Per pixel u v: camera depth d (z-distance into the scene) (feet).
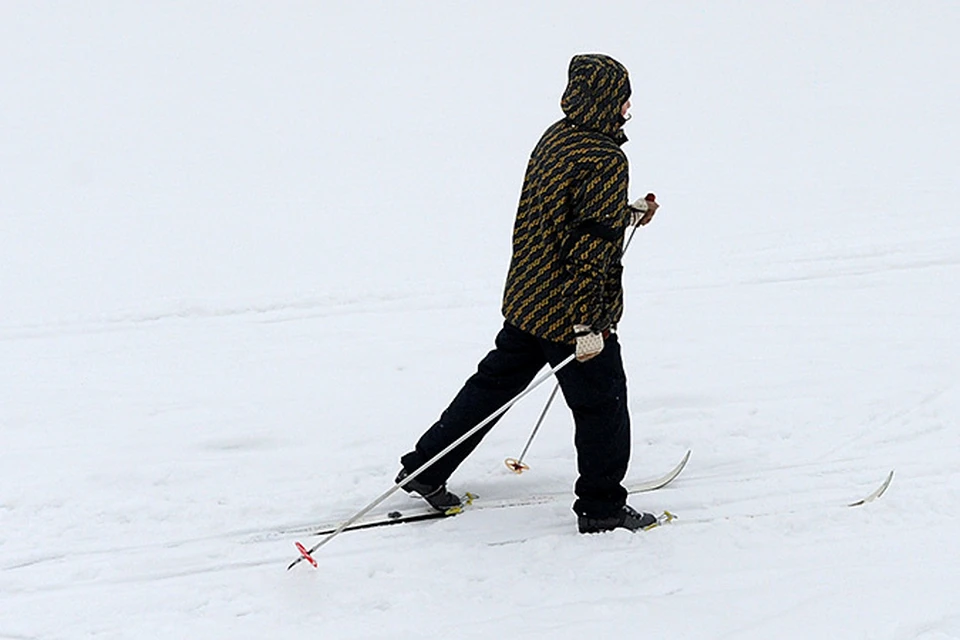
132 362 65.41
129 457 51.98
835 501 47.42
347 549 43.78
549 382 60.59
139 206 111.55
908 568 41.73
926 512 45.91
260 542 44.52
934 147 134.00
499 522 46.16
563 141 40.70
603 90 40.63
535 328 42.19
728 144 141.08
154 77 198.29
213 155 139.54
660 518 46.11
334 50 229.45
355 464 51.42
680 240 92.38
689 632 38.06
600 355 42.16
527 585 41.06
